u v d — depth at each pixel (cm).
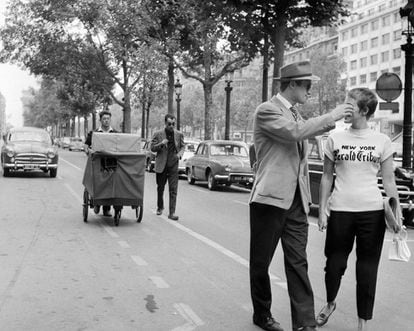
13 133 2311
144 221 1132
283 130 432
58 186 1861
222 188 2064
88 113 6562
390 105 1412
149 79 3925
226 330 481
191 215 1248
